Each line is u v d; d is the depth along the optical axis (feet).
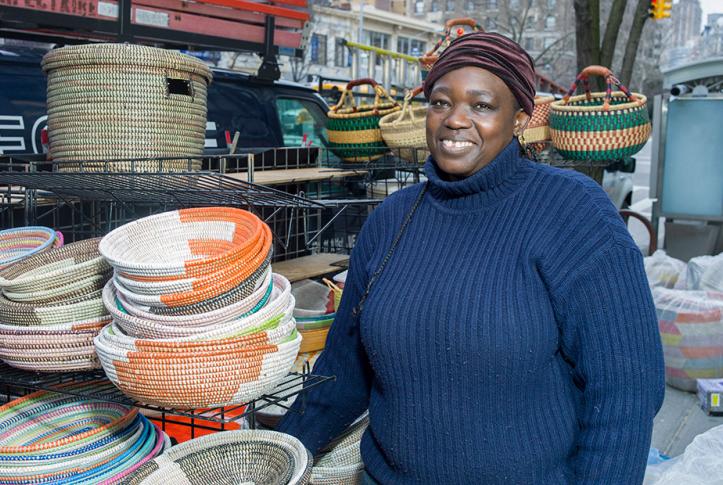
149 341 5.44
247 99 18.13
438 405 5.46
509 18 147.54
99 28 13.61
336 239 17.03
